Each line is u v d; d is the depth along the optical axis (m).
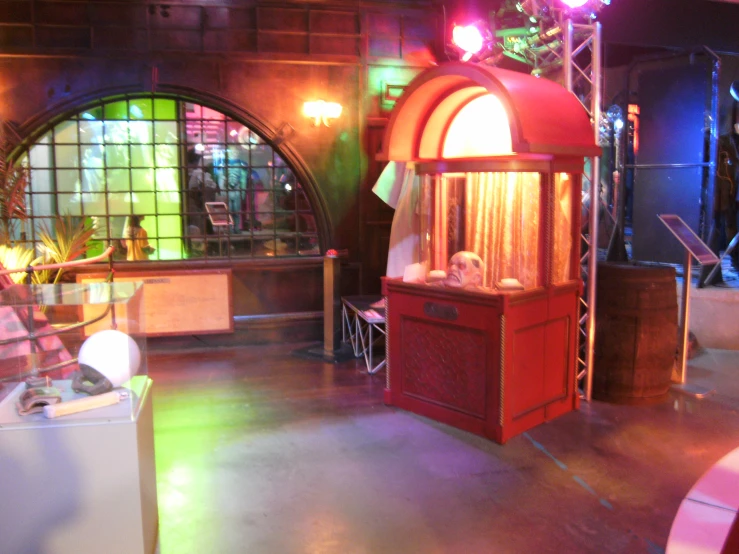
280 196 7.31
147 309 6.92
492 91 4.46
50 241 6.27
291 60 6.92
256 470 4.25
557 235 5.14
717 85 7.73
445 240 5.43
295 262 7.27
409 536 3.48
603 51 8.93
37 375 2.99
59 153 6.79
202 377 6.16
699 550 2.23
